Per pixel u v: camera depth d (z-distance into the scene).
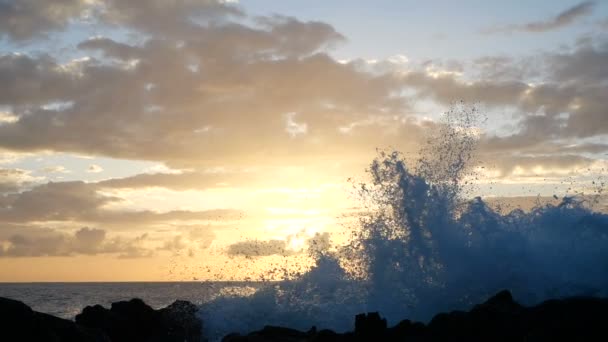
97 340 11.79
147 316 15.89
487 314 11.21
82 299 67.50
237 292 17.45
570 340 9.95
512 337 10.68
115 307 16.14
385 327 11.51
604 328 9.97
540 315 10.78
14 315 10.24
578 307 10.58
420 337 11.34
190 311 16.84
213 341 15.85
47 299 68.75
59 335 11.02
